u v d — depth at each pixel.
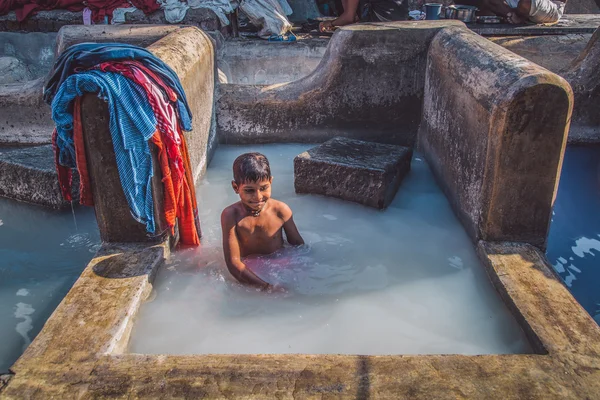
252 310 2.79
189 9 6.59
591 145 5.14
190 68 4.05
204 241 3.48
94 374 2.15
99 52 2.88
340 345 2.54
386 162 4.03
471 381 2.06
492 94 3.05
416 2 8.27
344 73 4.82
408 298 2.89
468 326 2.68
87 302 2.62
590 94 4.96
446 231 3.59
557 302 2.60
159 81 2.95
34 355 2.27
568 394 2.01
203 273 3.10
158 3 6.67
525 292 2.69
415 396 1.99
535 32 6.34
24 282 3.27
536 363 2.17
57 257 3.55
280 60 6.39
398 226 3.69
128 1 6.76
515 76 2.93
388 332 2.62
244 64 6.42
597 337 2.33
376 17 7.24
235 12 6.85
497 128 2.93
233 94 5.04
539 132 2.89
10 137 5.27
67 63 2.87
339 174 3.97
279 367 2.14
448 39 4.29
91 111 2.82
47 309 3.00
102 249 3.12
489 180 3.08
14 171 4.16
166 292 2.92
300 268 3.12
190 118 3.30
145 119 2.79
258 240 3.13
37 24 6.89
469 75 3.54
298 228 3.65
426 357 2.19
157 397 2.02
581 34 6.19
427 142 4.70
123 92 2.77
